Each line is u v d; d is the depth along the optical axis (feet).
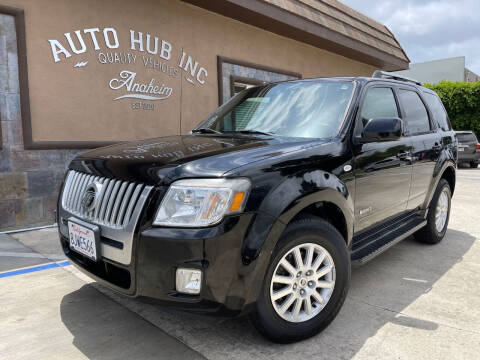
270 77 30.14
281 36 31.17
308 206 8.05
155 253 6.56
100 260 7.50
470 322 8.68
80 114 18.92
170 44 22.72
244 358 7.22
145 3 21.31
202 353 7.38
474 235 16.19
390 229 11.39
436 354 7.41
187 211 6.56
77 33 18.57
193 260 6.41
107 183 7.74
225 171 6.77
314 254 8.07
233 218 6.57
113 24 19.93
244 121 10.90
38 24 17.33
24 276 11.17
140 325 8.43
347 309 9.29
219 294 6.57
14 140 16.90
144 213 6.75
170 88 22.90
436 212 14.29
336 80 10.92
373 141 9.58
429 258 13.12
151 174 7.00
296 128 9.79
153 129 22.09
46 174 17.87
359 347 7.63
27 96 17.01
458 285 10.82
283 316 7.48
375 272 11.78
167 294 6.59
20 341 7.76
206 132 11.14
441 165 13.82
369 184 9.72
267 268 7.04
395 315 9.00
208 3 23.43
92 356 7.26
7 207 16.89
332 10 34.55
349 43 35.37
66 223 8.75
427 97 14.61
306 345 7.70
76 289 10.29
